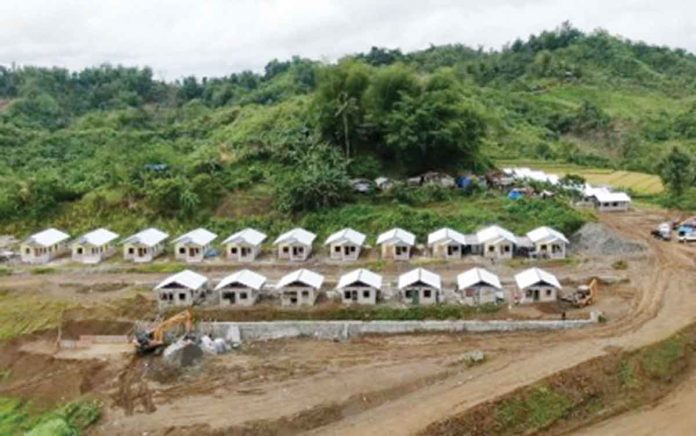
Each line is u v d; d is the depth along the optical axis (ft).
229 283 232.94
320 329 213.66
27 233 333.01
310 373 187.52
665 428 159.43
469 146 363.35
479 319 215.51
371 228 300.61
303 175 331.98
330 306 228.22
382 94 370.94
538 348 193.36
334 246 278.05
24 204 343.87
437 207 316.60
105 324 222.69
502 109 602.85
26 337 216.54
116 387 184.96
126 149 468.34
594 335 198.80
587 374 175.83
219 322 219.41
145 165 386.11
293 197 318.65
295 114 435.53
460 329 209.56
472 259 268.82
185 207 324.60
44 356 204.54
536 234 271.28
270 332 214.90
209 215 326.03
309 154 360.07
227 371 191.42
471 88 638.12
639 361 182.19
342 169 334.44
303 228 307.58
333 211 315.37
